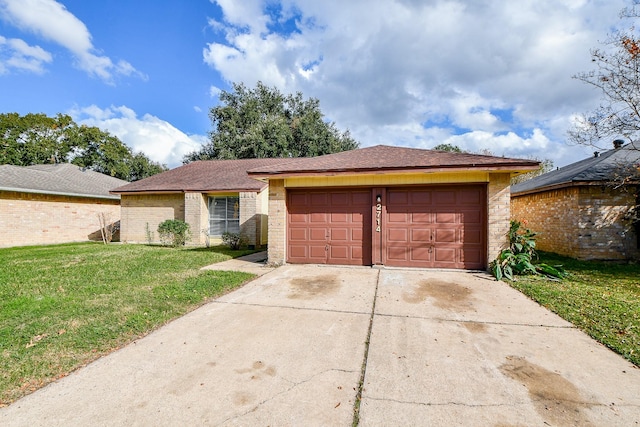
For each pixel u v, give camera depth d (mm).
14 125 27797
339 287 6004
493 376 2828
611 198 9266
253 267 8078
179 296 5203
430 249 7645
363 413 2311
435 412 2320
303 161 8852
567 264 8570
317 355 3242
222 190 13328
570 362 3092
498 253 7113
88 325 3967
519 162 6516
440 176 7398
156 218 15055
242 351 3338
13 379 2760
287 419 2246
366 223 8047
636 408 2375
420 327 4004
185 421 2229
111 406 2406
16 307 4676
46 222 14883
